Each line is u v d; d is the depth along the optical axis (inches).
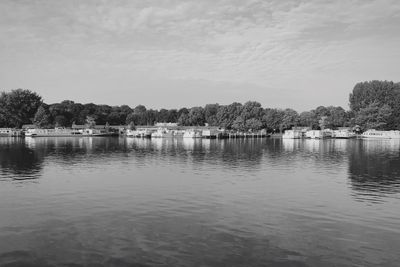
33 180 1763.0
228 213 1157.1
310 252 834.2
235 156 3134.8
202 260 784.9
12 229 978.7
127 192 1471.5
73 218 1086.4
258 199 1359.5
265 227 1013.2
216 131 7504.9
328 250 845.8
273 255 814.5
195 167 2317.9
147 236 929.5
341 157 3070.9
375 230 994.1
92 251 828.0
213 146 4638.3
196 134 7165.4
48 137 7657.5
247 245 873.5
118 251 829.2
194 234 948.6
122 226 1010.7
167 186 1612.9
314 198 1384.1
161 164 2486.5
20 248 844.0
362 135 7377.0
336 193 1481.3
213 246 864.9
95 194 1428.4
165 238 916.0
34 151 3634.4
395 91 7588.6
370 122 7288.4
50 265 755.4
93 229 983.0
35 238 909.8
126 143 5334.6
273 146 4672.7
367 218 1111.6
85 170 2148.1
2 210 1175.6
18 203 1269.7
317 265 765.3
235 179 1823.3
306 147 4466.0
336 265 766.5
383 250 848.3
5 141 5807.1
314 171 2143.2
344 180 1808.6
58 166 2343.8
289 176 1935.3
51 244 869.2
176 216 1115.9
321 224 1045.8
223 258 796.6
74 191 1486.2
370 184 1695.4
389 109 7185.0
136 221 1061.1
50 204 1259.2
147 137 7578.7
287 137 7258.9
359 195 1443.2
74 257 794.8
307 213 1165.1
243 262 776.9
